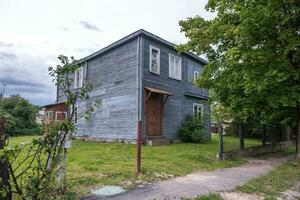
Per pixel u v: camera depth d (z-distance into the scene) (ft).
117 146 47.91
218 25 37.04
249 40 30.42
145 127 52.95
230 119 41.68
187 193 19.90
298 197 20.70
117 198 17.97
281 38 30.01
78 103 71.10
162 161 32.48
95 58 66.90
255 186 23.26
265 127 53.93
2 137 11.85
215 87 40.65
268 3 28.02
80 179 21.86
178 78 63.72
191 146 52.21
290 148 61.57
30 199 11.28
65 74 16.12
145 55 54.24
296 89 30.60
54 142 12.25
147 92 53.31
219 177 26.35
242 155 43.39
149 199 18.01
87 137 66.03
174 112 61.67
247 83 29.91
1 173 11.32
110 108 59.62
